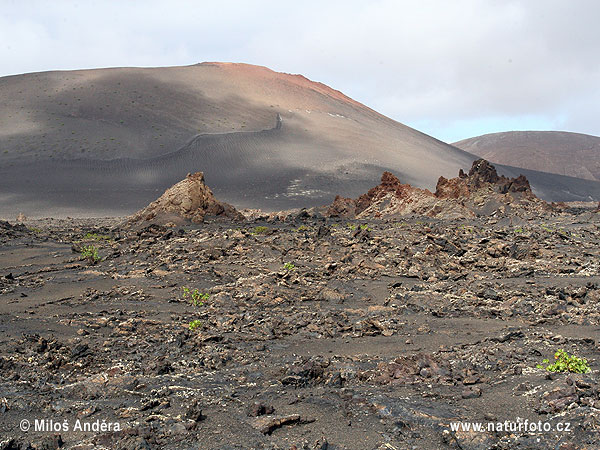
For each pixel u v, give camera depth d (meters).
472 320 15.65
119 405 9.16
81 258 29.70
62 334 14.46
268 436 7.72
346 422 8.13
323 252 29.00
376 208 76.88
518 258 27.67
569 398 7.94
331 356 12.13
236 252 28.81
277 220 57.91
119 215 173.50
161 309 17.97
